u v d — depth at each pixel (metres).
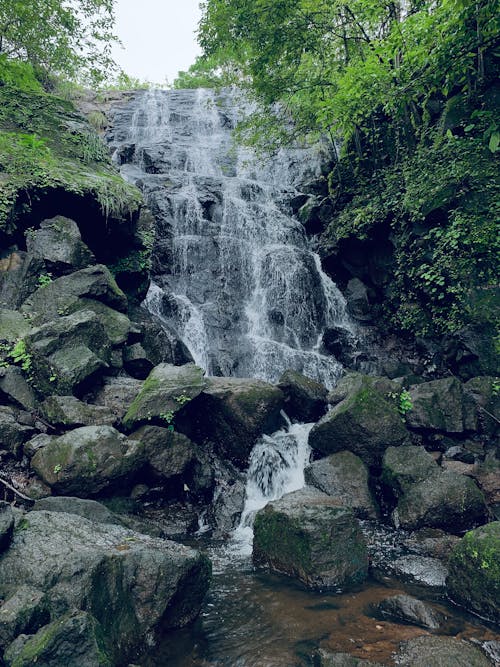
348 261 12.41
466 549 4.20
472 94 8.68
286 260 12.21
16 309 7.13
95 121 17.41
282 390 7.94
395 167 11.18
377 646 3.47
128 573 3.49
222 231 12.70
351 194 12.92
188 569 3.79
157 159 15.62
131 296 9.43
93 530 3.94
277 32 11.44
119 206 8.84
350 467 6.50
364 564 4.69
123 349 7.55
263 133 14.38
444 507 5.65
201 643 3.55
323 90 12.68
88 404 6.16
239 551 5.35
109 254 9.32
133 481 5.87
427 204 9.27
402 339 10.84
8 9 11.16
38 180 7.84
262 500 6.68
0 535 3.35
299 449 7.34
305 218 13.81
